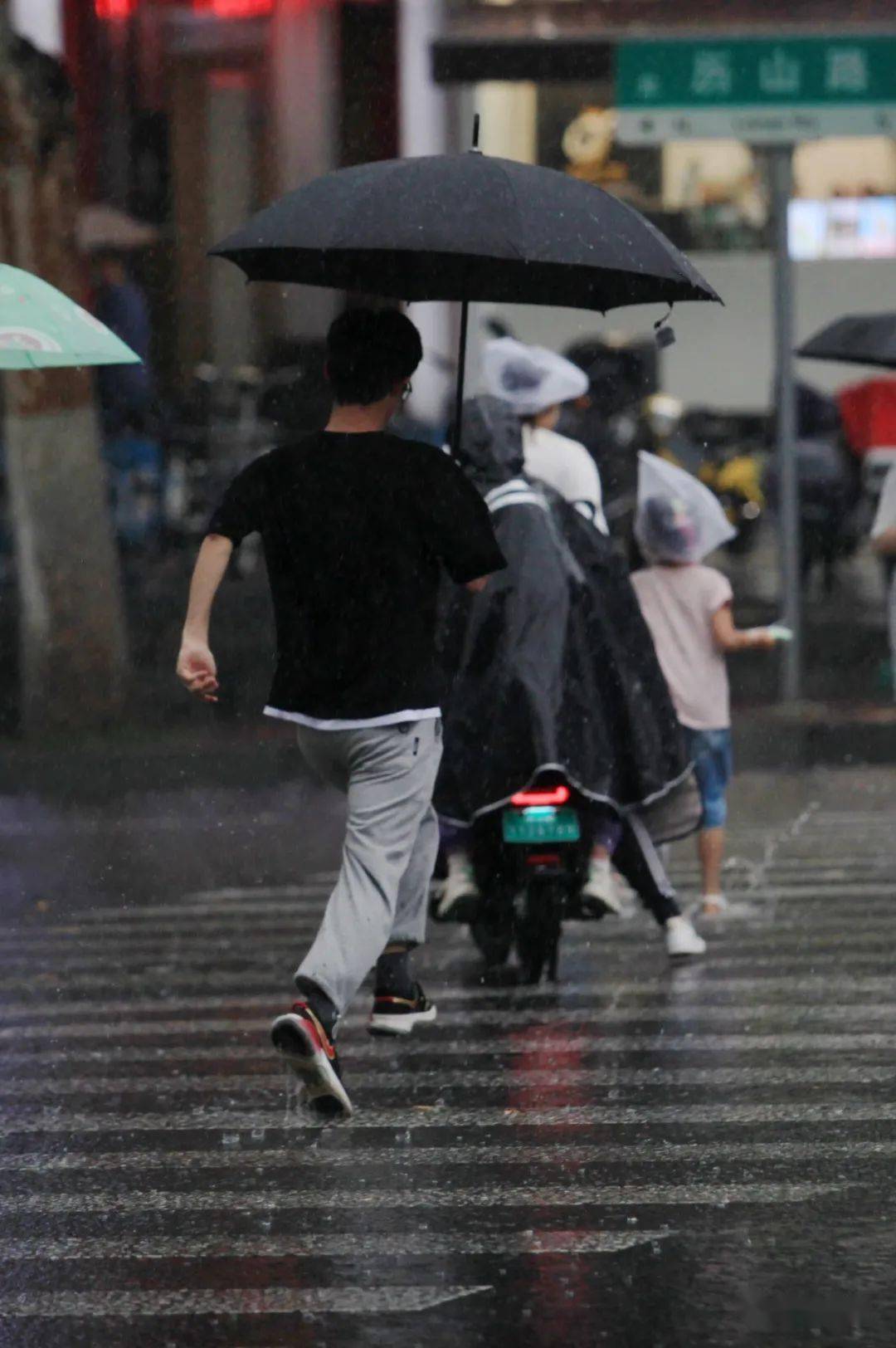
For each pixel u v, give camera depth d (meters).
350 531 19.83
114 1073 22.56
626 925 30.52
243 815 42.16
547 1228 17.05
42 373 49.56
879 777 45.84
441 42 56.78
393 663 19.91
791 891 32.75
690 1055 22.77
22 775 45.31
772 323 79.62
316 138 83.50
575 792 25.59
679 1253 16.38
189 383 82.62
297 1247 16.67
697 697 30.12
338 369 20.20
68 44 83.12
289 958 28.91
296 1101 21.25
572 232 20.89
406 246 20.50
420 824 20.98
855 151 81.81
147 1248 16.70
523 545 25.80
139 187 84.38
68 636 49.66
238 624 61.69
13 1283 15.93
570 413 61.88
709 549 30.00
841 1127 19.91
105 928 31.14
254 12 83.94
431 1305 15.31
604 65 54.94
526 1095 21.25
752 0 49.91
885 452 57.69
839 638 62.09
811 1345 14.48
